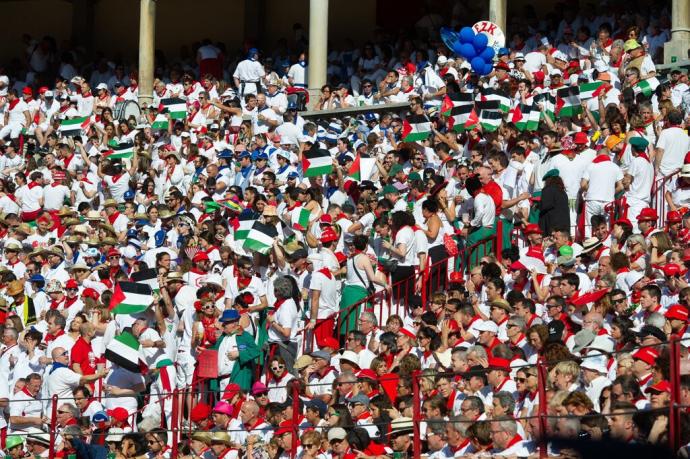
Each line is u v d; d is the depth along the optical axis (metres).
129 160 86.50
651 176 59.88
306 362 53.34
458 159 70.19
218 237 68.19
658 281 51.62
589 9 85.88
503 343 48.56
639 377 41.09
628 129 65.00
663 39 81.19
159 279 60.50
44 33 120.06
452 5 98.44
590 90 70.62
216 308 58.41
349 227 63.78
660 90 68.81
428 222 61.12
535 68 82.00
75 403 58.31
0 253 83.19
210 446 51.06
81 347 60.25
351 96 90.94
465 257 60.88
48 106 103.00
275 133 82.00
